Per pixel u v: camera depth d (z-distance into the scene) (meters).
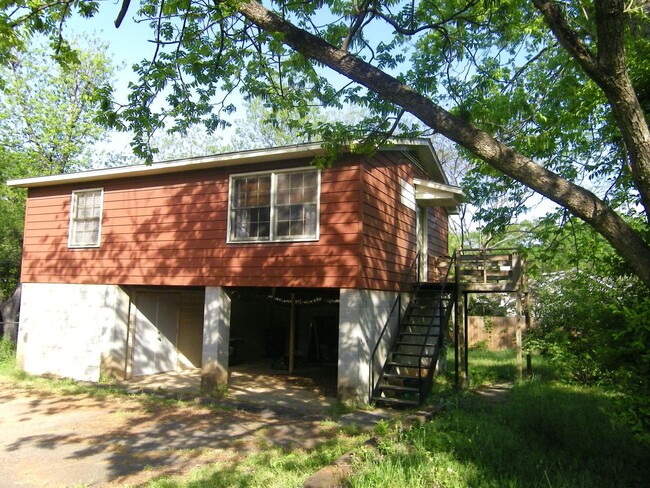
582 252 6.74
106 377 12.95
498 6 7.46
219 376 11.27
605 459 5.66
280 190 11.05
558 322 11.62
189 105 8.14
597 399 8.79
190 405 10.37
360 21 6.60
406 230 12.95
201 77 7.75
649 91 5.21
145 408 10.09
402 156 12.84
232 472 6.20
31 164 22.66
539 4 4.18
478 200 9.94
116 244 13.09
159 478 6.08
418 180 13.59
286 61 8.38
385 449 5.77
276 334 18.53
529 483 4.93
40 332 14.15
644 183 3.96
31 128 23.20
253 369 15.77
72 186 14.01
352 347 9.84
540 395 9.16
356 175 10.18
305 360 17.59
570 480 5.00
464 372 12.66
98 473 6.33
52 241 14.24
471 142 4.73
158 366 14.56
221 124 8.47
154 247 12.46
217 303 11.41
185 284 11.88
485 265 12.08
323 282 10.20
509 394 10.35
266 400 10.77
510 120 8.59
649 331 4.67
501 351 19.44
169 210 12.38
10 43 6.15
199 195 11.99
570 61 7.86
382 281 11.11
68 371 13.56
